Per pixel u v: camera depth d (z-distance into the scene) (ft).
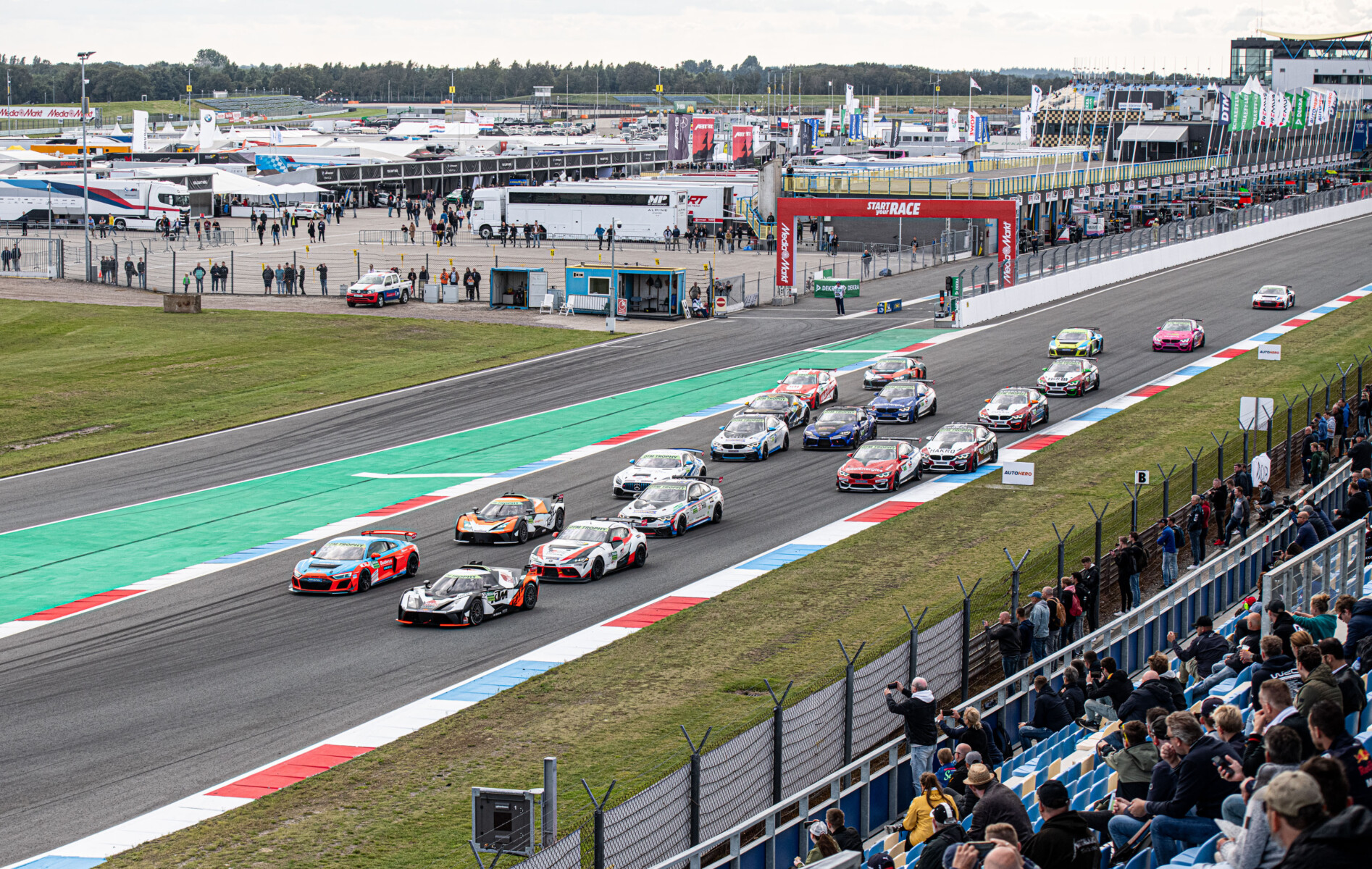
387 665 98.32
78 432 194.49
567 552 121.70
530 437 187.73
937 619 101.96
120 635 108.78
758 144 612.29
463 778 75.36
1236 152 531.91
